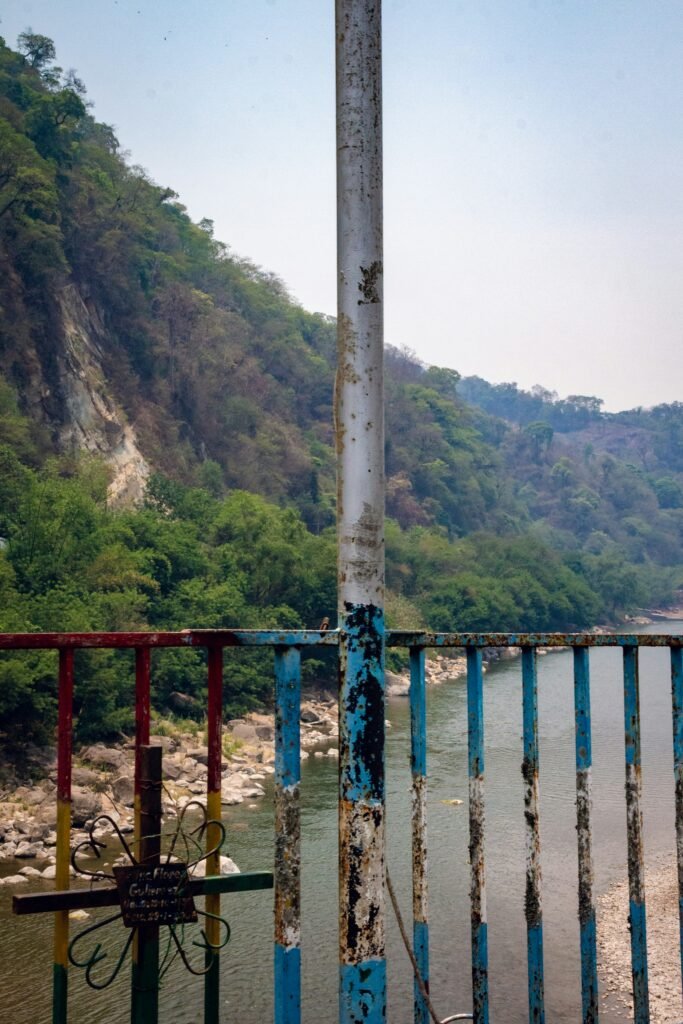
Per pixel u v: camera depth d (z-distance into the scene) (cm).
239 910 1499
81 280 7356
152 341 7931
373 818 297
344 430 307
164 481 6034
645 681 4869
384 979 294
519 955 1441
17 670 2575
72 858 291
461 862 1859
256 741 3319
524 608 8900
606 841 2048
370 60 313
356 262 309
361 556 303
